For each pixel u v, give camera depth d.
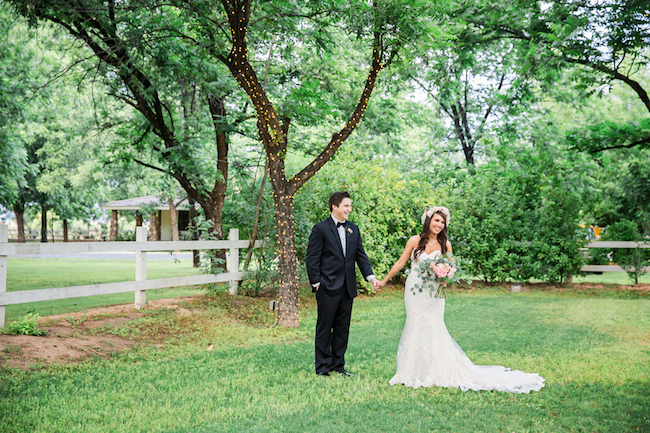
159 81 9.77
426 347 4.95
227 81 10.45
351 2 7.44
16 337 6.00
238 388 4.76
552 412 4.07
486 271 13.38
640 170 13.48
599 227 14.97
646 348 6.43
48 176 29.53
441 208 5.15
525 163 13.48
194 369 5.49
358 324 8.41
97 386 4.78
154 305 8.73
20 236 37.31
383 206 12.30
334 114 11.24
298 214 10.56
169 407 4.16
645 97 11.65
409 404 4.26
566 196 12.74
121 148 13.16
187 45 10.06
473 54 13.61
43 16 8.68
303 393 4.59
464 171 16.17
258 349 6.54
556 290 12.55
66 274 15.84
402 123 18.80
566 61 11.12
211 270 9.56
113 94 10.66
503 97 16.17
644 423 3.78
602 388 4.65
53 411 4.02
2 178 17.02
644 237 13.18
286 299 8.25
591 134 12.62
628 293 11.99
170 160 10.95
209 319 8.27
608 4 10.33
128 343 6.55
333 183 11.45
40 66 13.88
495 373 5.14
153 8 8.84
